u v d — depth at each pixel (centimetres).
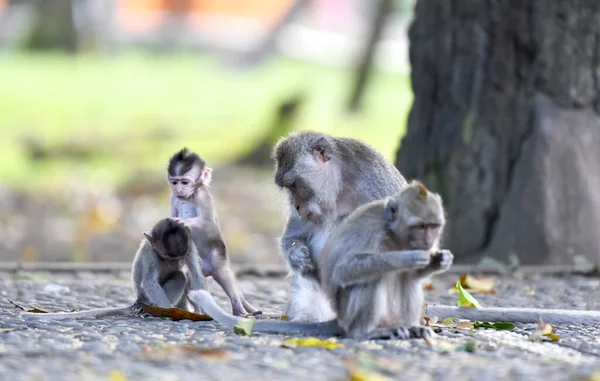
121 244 2103
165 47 6097
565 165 1423
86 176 2853
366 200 1002
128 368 744
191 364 761
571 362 795
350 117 3819
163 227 1006
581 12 1432
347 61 5672
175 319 984
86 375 718
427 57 1508
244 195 2656
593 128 1438
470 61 1473
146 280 1016
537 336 898
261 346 831
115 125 3525
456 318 1011
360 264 845
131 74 4881
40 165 3014
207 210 1058
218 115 3797
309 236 1019
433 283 1327
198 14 6469
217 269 1060
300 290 1001
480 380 721
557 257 1414
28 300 1145
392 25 6194
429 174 1506
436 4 1495
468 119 1476
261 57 5403
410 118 1541
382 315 882
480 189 1469
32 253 1948
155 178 2795
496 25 1455
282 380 714
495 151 1464
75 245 2056
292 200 1012
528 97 1450
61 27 5341
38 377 710
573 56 1437
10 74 4544
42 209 2427
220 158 3088
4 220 2289
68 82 4438
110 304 1126
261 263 2000
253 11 6594
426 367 763
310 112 3859
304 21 6719
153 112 3812
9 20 5725
